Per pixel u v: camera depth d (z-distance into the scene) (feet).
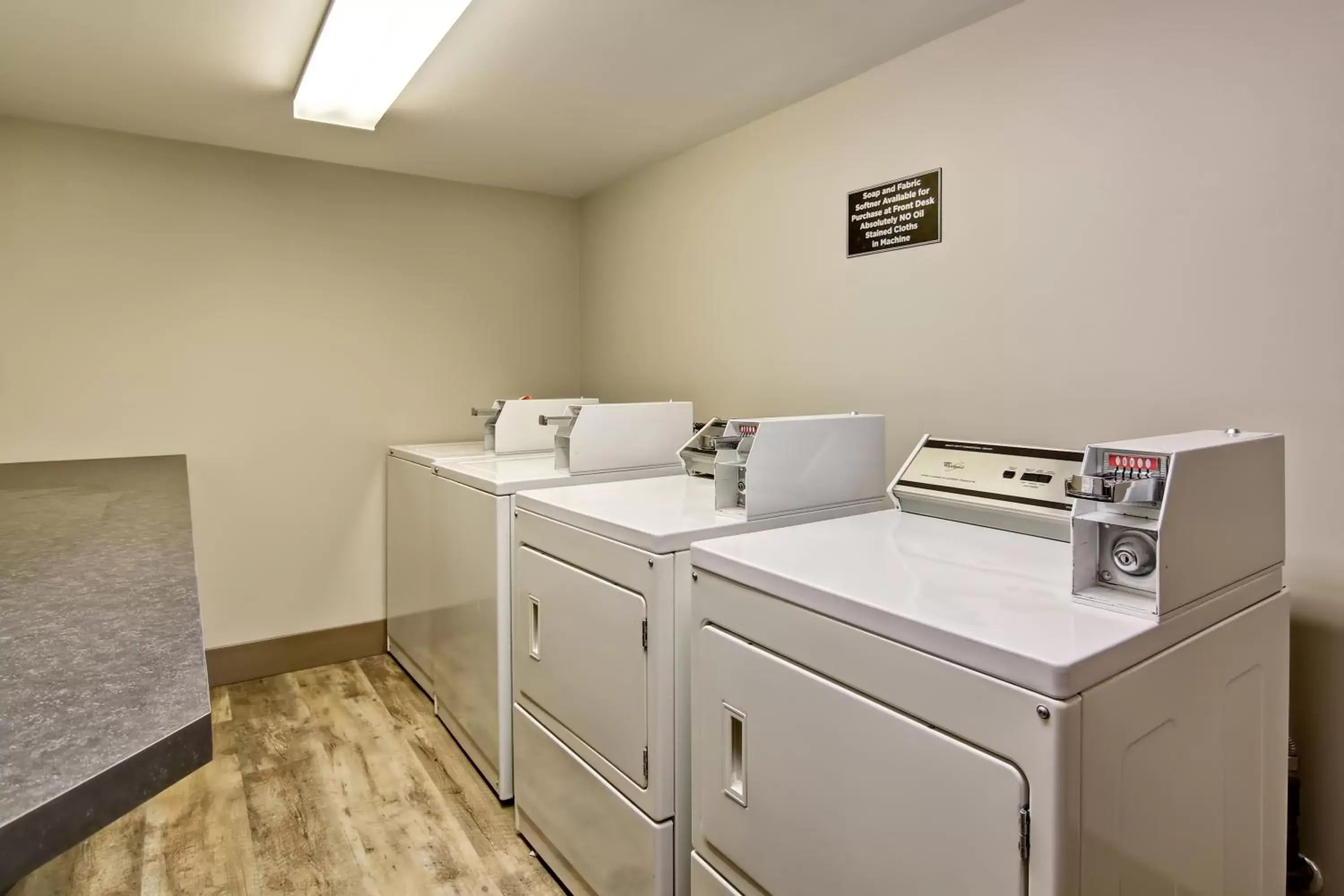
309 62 6.50
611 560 5.16
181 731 2.02
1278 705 4.01
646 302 10.43
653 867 4.78
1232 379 4.75
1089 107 5.40
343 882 5.89
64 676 2.42
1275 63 4.49
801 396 7.95
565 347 12.10
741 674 4.08
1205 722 3.44
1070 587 3.59
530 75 7.19
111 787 1.81
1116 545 3.35
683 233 9.62
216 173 9.39
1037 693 2.71
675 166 9.71
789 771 3.76
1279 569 4.01
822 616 3.57
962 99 6.25
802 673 3.67
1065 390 5.63
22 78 7.22
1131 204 5.19
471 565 7.40
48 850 1.65
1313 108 4.35
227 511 9.67
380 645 10.82
